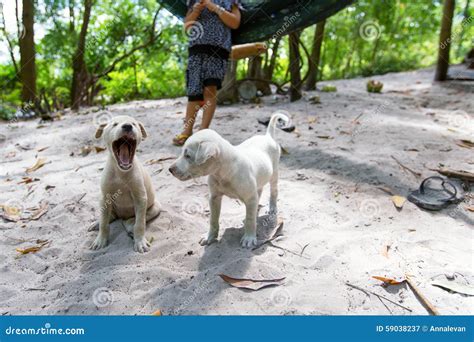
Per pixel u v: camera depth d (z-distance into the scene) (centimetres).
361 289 250
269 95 788
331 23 1295
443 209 352
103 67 1054
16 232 330
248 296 245
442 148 482
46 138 570
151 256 289
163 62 1120
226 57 471
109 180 292
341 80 1100
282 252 287
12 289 264
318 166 438
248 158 288
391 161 443
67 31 974
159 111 709
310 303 240
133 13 1031
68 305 246
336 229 320
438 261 280
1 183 424
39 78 1058
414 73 1151
